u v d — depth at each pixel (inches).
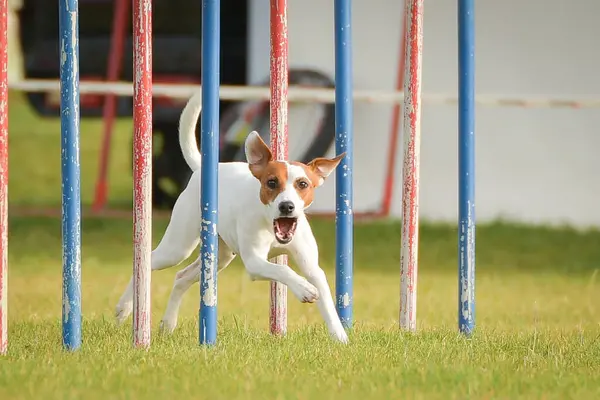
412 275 391.2
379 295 543.2
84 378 289.7
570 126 817.5
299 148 810.8
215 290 345.4
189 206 379.2
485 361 327.6
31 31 963.3
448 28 818.2
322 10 819.4
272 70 379.2
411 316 391.9
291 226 345.1
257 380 289.7
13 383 284.8
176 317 396.8
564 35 810.2
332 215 779.4
